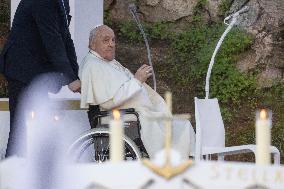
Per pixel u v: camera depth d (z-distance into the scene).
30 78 19.14
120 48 35.25
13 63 19.25
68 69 19.27
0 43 34.78
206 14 36.06
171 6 36.31
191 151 21.81
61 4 19.44
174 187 7.29
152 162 7.33
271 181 7.35
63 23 19.59
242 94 33.19
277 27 33.81
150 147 21.22
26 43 19.23
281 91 33.12
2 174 7.69
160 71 34.59
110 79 22.02
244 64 33.81
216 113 22.34
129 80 22.03
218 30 35.19
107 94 21.89
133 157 19.77
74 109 23.30
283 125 31.61
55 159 9.20
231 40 34.09
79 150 20.12
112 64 22.64
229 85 33.38
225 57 34.00
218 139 22.19
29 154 8.62
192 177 7.31
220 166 7.35
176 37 35.53
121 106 21.94
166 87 34.12
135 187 7.34
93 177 7.50
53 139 9.43
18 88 19.25
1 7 35.72
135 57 35.06
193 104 33.53
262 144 7.47
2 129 22.83
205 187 7.32
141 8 36.50
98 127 21.06
